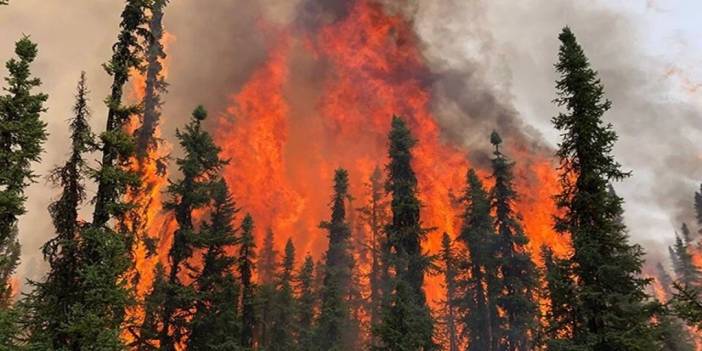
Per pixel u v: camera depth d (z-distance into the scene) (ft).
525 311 108.17
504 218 116.47
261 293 129.49
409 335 73.72
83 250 58.03
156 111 92.17
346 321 132.36
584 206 64.39
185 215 89.30
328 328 118.52
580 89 65.92
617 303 57.88
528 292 111.55
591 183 64.54
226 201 102.63
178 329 85.05
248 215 112.57
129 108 62.13
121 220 65.10
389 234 101.40
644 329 57.36
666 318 78.54
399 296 77.05
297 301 140.77
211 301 90.94
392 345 73.77
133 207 60.29
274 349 126.11
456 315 163.32
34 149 59.16
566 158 67.56
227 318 90.38
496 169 120.47
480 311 118.01
